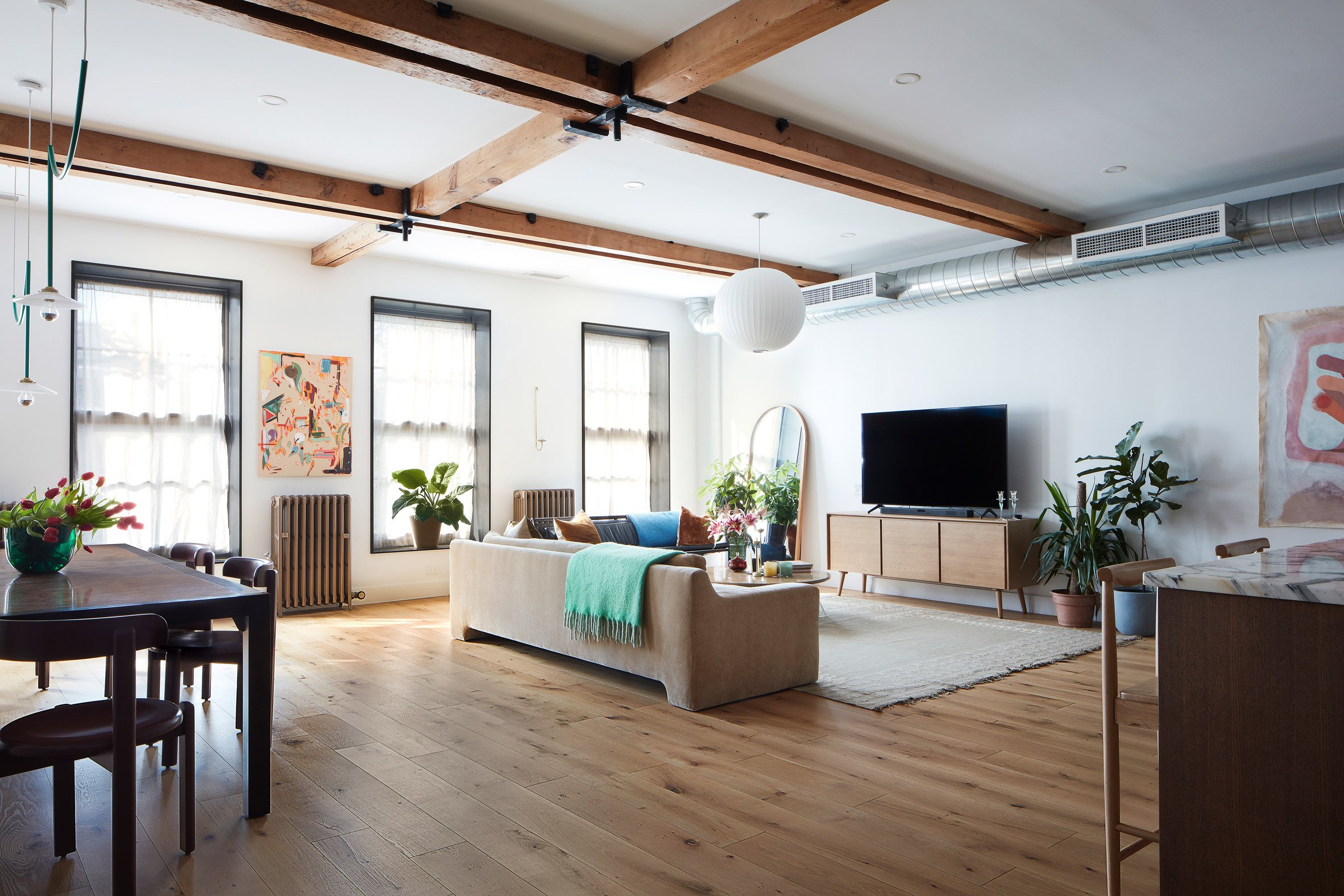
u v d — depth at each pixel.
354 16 3.02
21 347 5.64
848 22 3.40
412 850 2.49
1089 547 5.75
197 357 6.40
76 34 3.42
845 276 7.82
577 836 2.58
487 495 7.67
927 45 3.58
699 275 7.77
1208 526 5.63
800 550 8.05
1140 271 5.81
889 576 6.89
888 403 7.48
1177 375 5.79
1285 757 1.54
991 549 6.23
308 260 6.82
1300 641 1.53
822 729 3.63
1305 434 5.22
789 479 8.16
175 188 4.89
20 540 3.16
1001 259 6.27
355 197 5.21
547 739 3.51
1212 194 5.58
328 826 2.66
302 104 4.12
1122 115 4.32
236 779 3.08
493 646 5.41
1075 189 5.46
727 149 4.38
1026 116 4.32
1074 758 3.25
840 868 2.36
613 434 8.62
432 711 3.94
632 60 3.69
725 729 3.63
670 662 4.00
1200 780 1.64
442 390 7.55
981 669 4.62
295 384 6.73
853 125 4.40
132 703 2.16
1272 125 4.46
